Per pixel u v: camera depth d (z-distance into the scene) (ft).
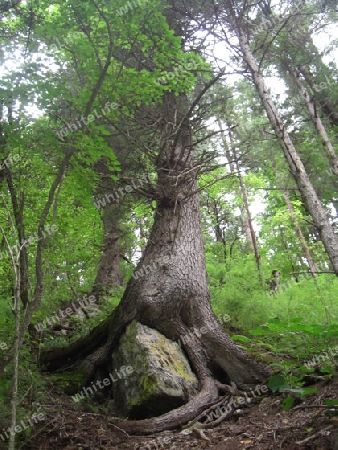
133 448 14.57
